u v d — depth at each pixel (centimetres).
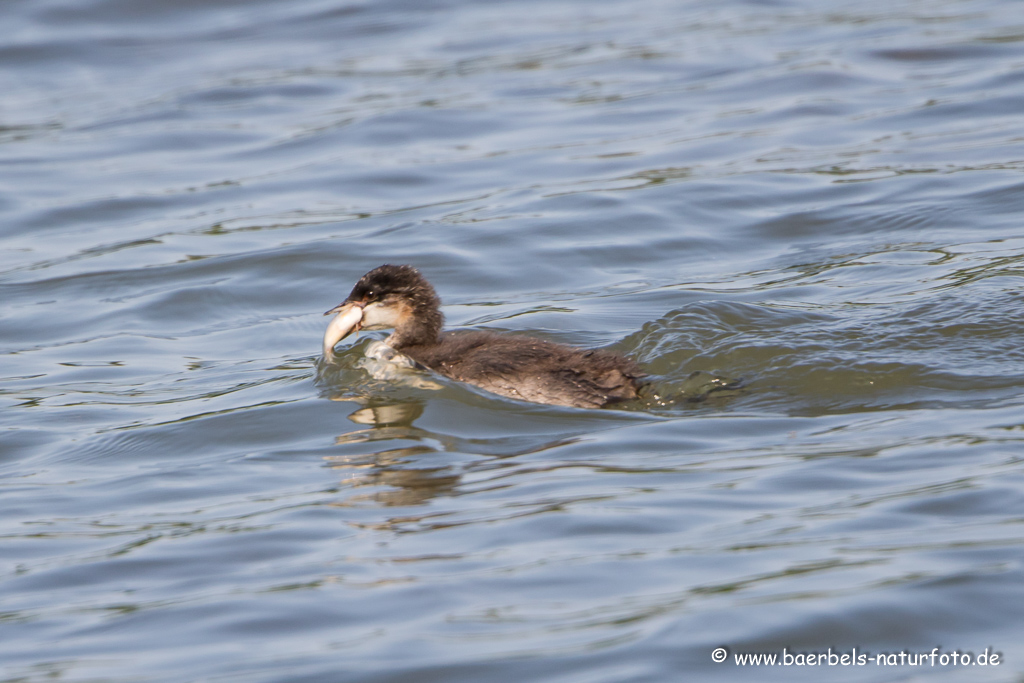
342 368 1428
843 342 1380
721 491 1012
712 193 2100
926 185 2058
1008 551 848
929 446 1088
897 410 1213
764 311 1486
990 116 2403
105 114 2822
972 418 1162
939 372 1288
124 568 940
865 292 1583
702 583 835
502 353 1355
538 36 3309
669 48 3097
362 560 914
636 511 974
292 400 1349
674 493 1012
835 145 2317
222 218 2147
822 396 1267
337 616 824
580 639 767
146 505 1082
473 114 2673
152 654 789
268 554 943
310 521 1004
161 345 1630
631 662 734
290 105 2836
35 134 2694
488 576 870
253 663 764
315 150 2516
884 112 2483
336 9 3600
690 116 2558
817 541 892
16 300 1816
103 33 3412
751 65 2886
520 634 780
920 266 1678
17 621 860
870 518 930
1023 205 1919
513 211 2075
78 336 1677
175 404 1381
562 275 1816
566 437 1191
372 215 2120
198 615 841
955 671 713
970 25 3089
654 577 852
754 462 1084
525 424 1238
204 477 1142
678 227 1972
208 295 1800
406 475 1104
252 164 2455
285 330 1661
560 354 1341
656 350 1403
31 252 2027
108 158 2517
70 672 772
